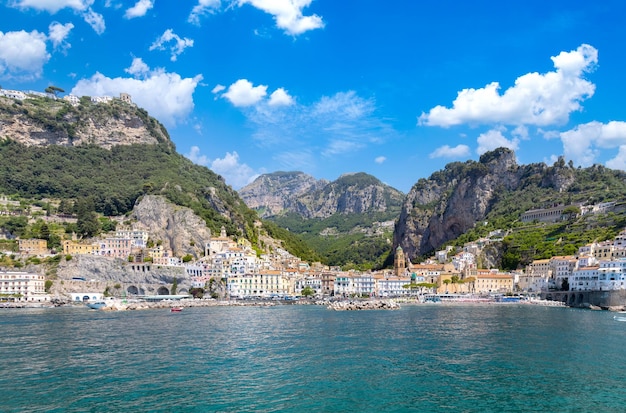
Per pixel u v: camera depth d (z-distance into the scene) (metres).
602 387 81.56
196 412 69.12
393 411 70.69
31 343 120.38
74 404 71.50
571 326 158.62
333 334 139.00
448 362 99.62
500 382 84.69
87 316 197.75
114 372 89.62
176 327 155.12
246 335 136.00
